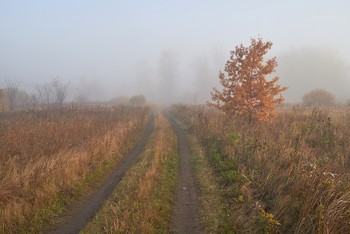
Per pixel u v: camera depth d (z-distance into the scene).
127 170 12.55
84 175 11.02
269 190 8.95
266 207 8.22
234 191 9.52
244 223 7.55
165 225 7.70
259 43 17.84
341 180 8.12
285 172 9.30
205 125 20.73
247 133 15.38
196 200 9.34
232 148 13.23
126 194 9.61
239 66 18.55
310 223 6.57
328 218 6.25
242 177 10.20
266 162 10.73
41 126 17.33
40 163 10.41
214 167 12.46
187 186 10.59
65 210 8.73
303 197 7.55
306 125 16.11
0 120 24.97
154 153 14.86
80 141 14.55
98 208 8.88
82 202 9.38
